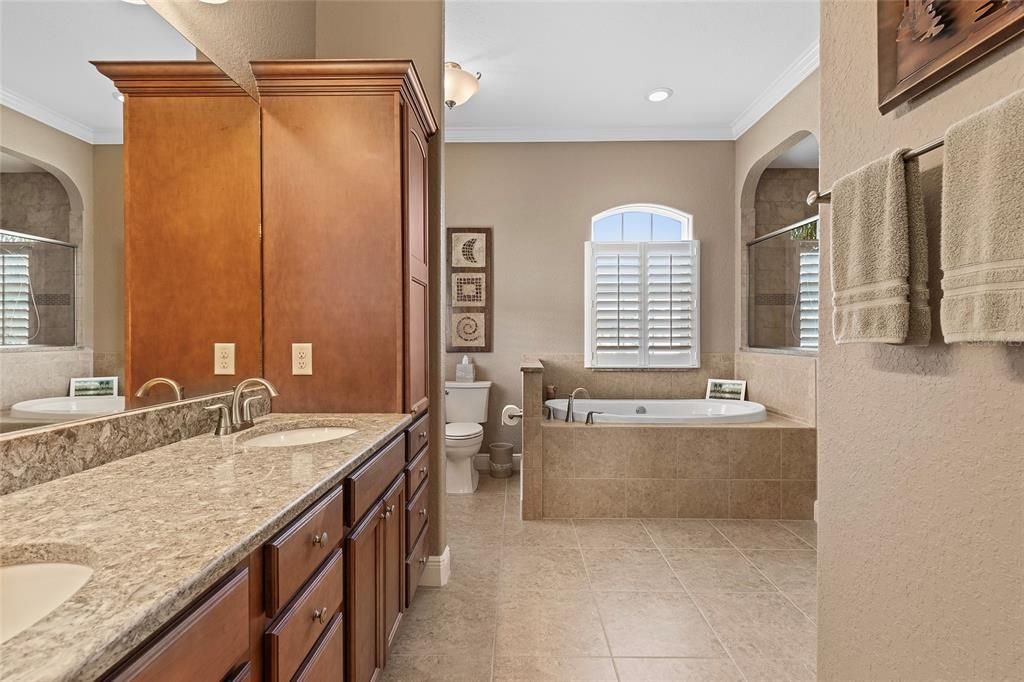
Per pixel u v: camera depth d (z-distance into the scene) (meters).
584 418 3.39
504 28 2.77
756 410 3.41
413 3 2.28
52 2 1.06
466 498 3.55
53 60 1.06
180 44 1.48
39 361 1.02
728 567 2.46
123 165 1.28
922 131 0.91
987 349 0.76
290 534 0.89
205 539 0.72
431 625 1.95
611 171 4.20
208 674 0.66
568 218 4.21
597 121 3.97
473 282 4.22
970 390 0.79
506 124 4.04
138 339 1.33
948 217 0.77
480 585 2.27
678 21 2.72
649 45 2.94
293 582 0.90
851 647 1.09
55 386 1.07
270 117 1.86
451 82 2.77
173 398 1.48
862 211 0.97
